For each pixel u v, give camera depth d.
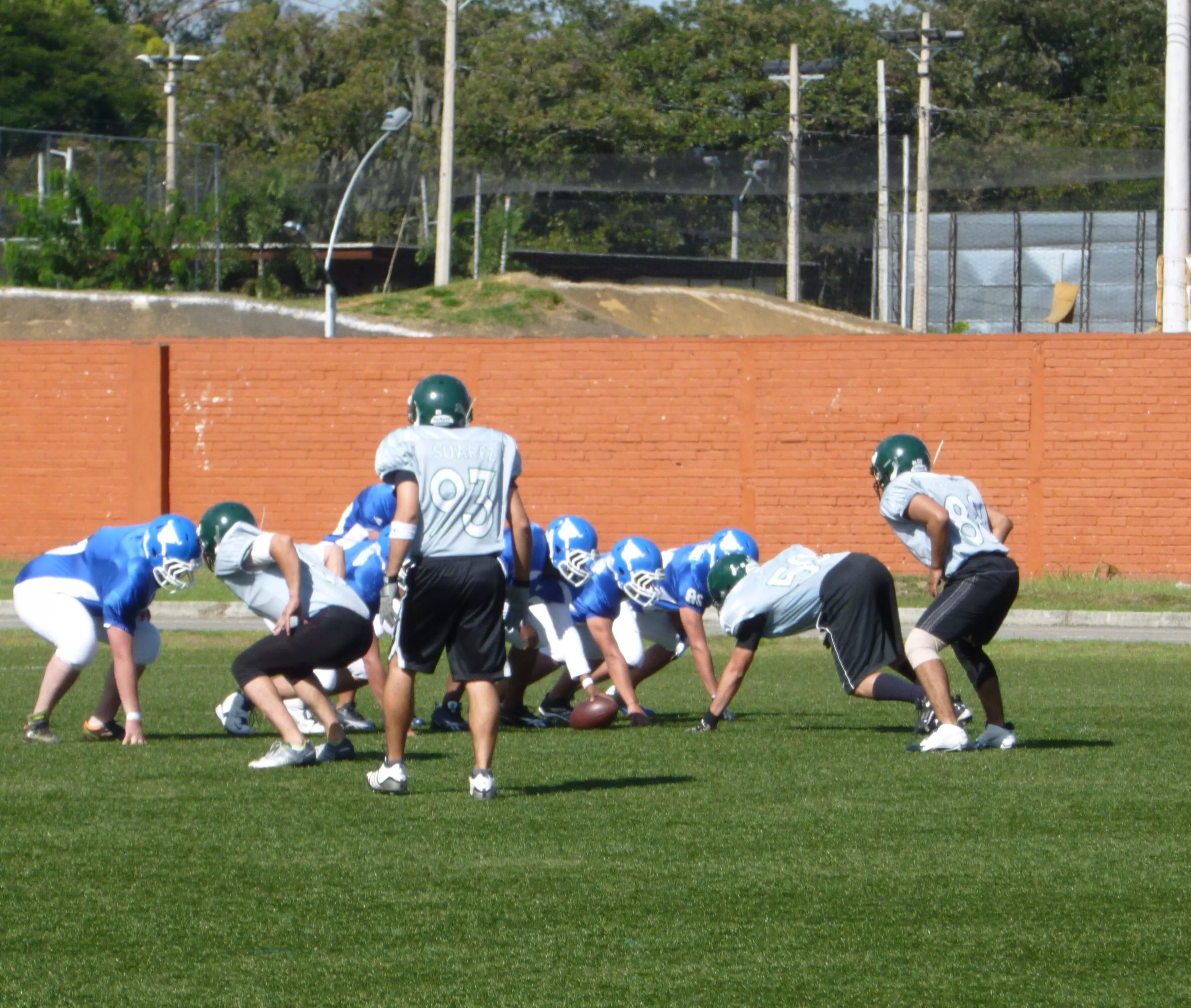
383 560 32.59
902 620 60.06
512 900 18.70
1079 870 20.09
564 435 78.62
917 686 31.44
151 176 160.00
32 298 131.75
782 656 51.72
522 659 35.19
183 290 143.62
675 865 20.36
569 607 35.84
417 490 23.89
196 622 60.91
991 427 74.38
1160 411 72.81
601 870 20.11
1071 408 73.56
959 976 15.90
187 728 33.78
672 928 17.58
